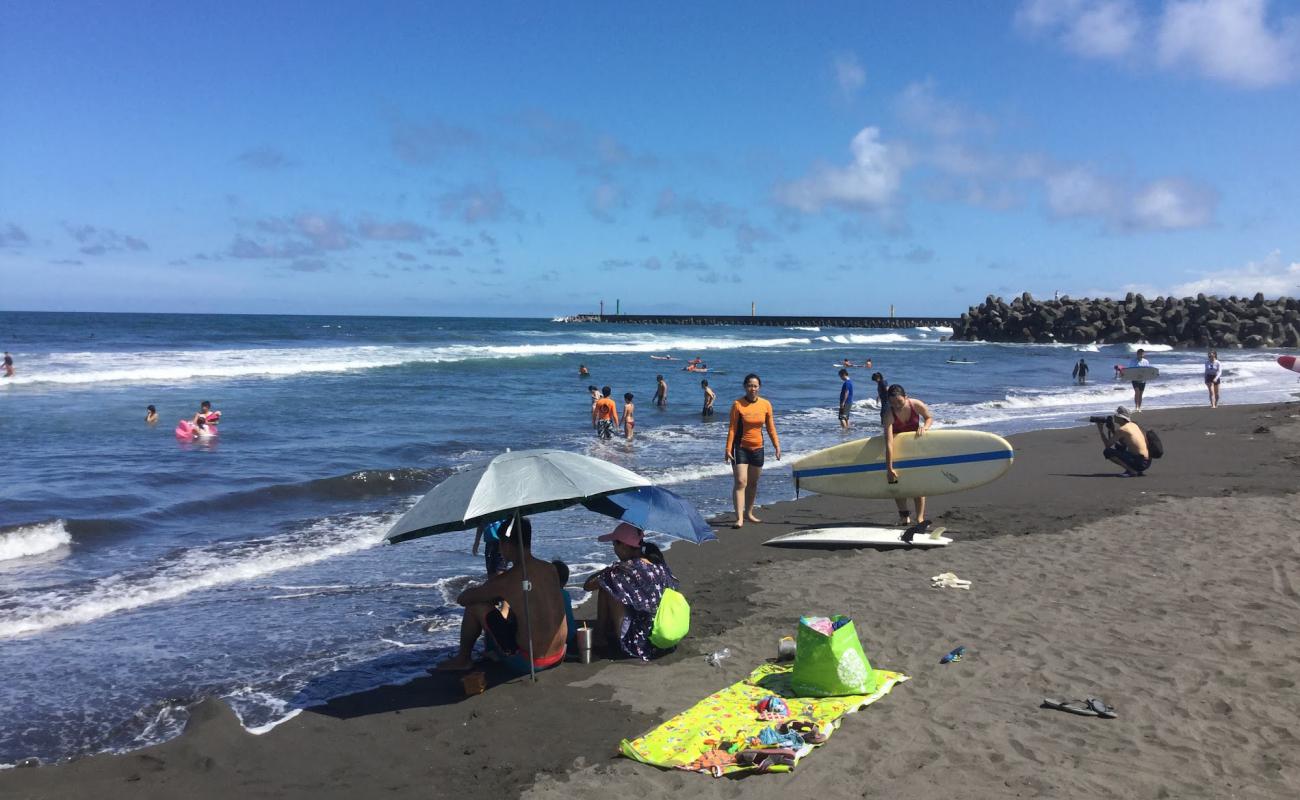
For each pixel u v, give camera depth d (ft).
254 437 58.13
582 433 63.00
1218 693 16.61
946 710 16.24
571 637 20.67
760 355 176.24
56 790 14.51
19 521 33.71
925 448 32.04
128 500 38.42
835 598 23.88
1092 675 17.65
